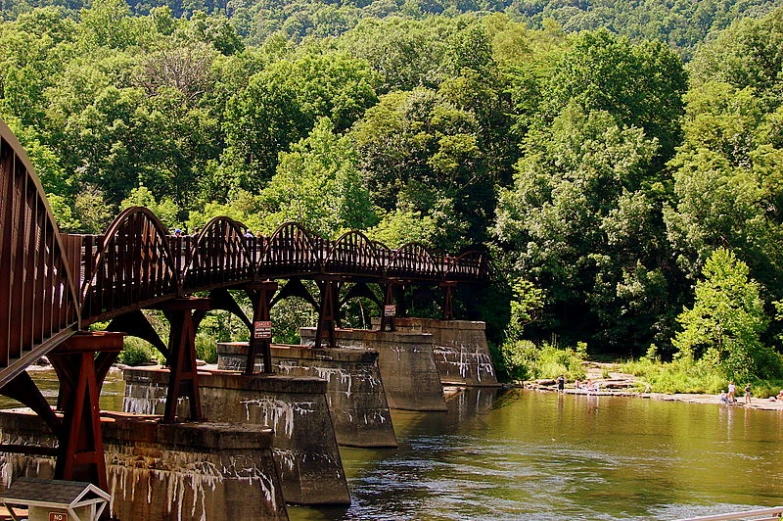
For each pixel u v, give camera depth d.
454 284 106.25
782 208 121.19
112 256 36.62
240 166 141.50
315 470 54.75
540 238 117.88
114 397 76.81
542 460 66.44
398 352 86.88
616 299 116.12
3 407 70.06
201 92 161.62
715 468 65.25
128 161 138.88
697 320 105.62
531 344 113.69
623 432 77.94
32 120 140.38
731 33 169.50
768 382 102.31
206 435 43.53
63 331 30.78
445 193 126.94
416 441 72.31
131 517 44.12
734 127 125.69
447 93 139.62
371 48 171.62
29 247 26.97
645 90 137.12
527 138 133.75
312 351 70.56
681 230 113.38
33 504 30.69
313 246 69.69
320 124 127.94
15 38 166.50
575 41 143.00
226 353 70.50
